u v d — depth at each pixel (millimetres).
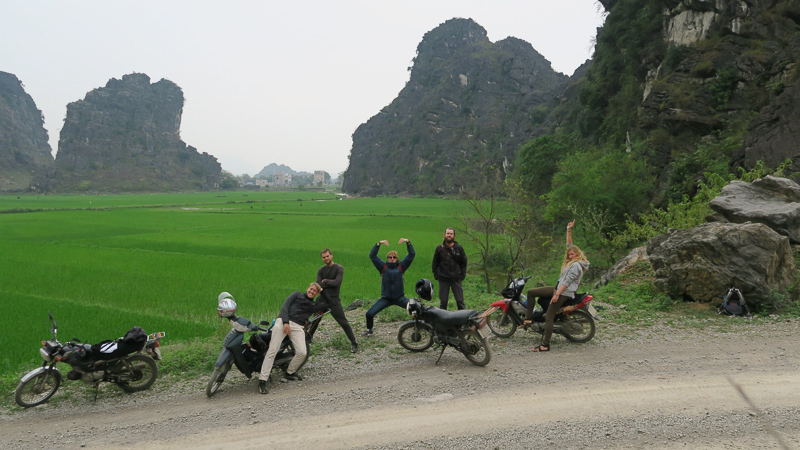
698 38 40750
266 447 5062
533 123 156750
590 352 7781
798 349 7367
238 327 6961
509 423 5312
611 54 58844
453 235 9758
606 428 5090
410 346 8492
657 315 9711
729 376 6375
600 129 58031
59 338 11586
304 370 7738
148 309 15008
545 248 29250
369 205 115312
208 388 6684
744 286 9648
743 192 13672
